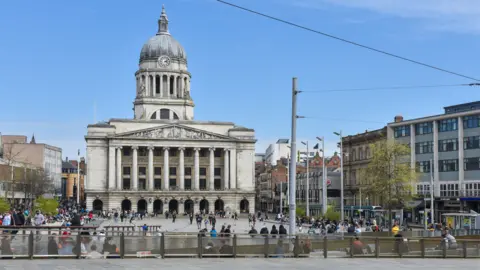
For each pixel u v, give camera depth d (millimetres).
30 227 37250
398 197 87438
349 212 135875
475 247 43281
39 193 167875
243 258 38094
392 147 87375
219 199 189125
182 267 32344
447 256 42312
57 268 30891
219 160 196000
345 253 40094
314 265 34562
